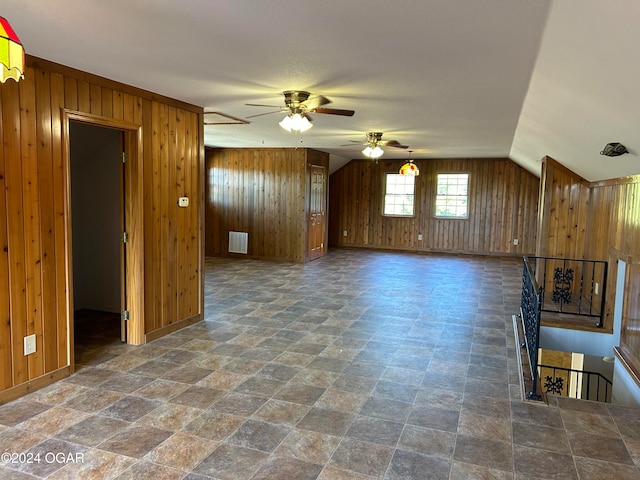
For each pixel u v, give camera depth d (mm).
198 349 3959
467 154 9250
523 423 2770
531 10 2072
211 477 2193
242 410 2875
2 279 2863
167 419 2744
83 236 5121
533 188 9891
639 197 4223
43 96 3062
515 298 6090
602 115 3152
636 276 4262
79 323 4699
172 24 2367
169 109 4207
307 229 8945
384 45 2637
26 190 2990
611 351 5004
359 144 7816
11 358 2941
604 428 2719
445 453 2436
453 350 4047
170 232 4320
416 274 7770
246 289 6410
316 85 3609
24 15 2268
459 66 3018
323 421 2758
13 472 2207
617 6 1754
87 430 2604
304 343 4160
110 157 4852
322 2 2059
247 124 5852
